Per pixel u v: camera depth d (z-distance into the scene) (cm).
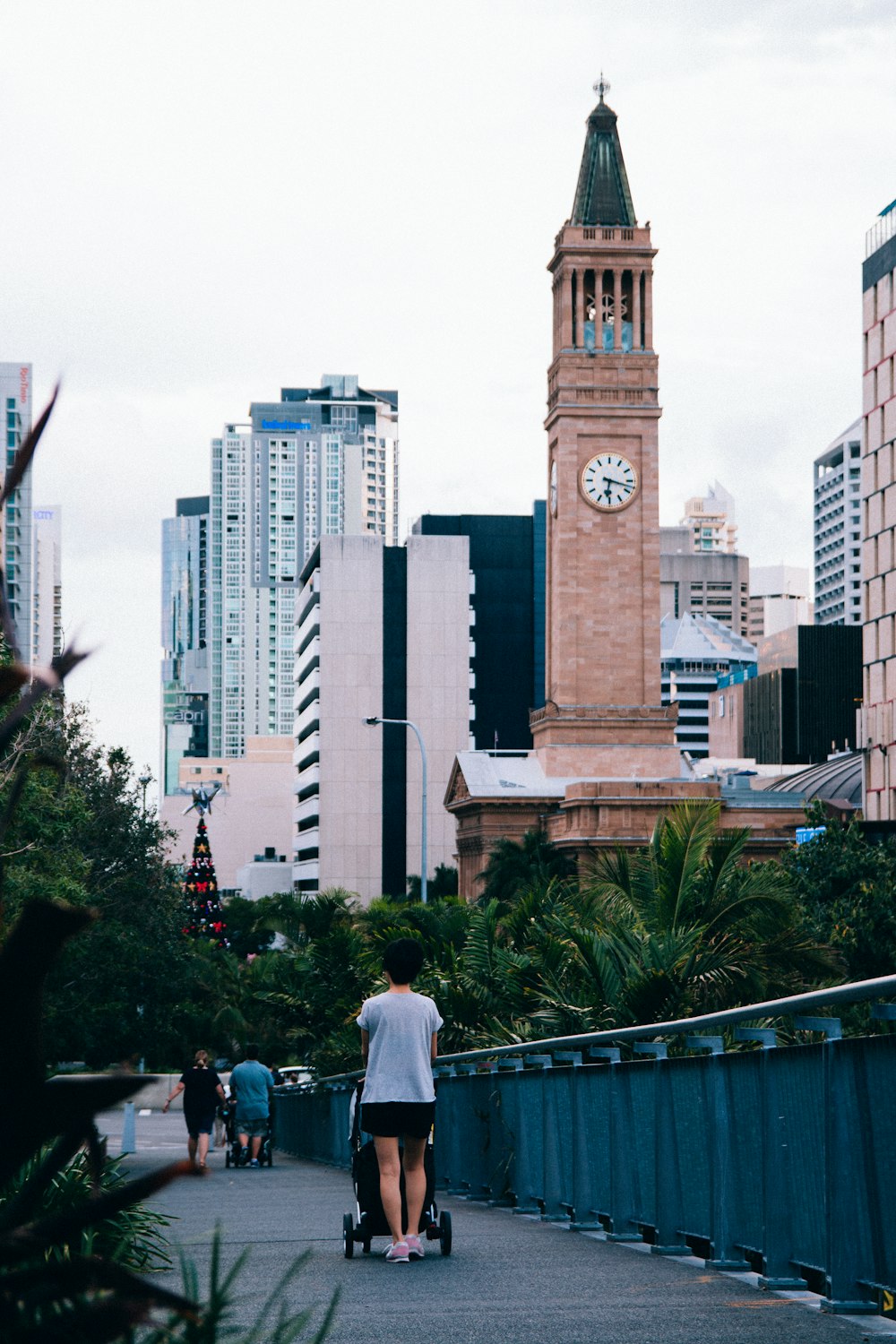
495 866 10031
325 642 19212
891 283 12550
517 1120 1669
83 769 6144
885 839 7106
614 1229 1273
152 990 6469
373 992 4694
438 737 19238
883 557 12644
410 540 19438
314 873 19400
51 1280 198
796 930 2941
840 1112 812
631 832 12062
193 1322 205
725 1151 1031
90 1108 196
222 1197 2095
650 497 13475
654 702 13425
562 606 13425
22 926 192
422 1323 817
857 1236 807
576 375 13462
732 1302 874
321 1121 4066
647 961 2588
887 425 12594
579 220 13675
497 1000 3097
